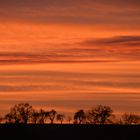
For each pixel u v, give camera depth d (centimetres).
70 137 18625
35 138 18175
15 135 18000
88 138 18750
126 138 18562
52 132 18838
